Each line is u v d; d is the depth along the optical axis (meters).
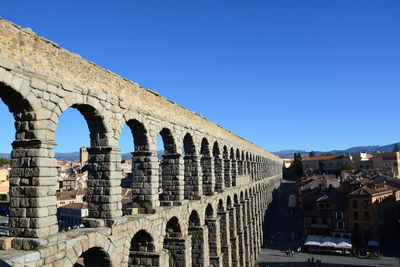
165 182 35.16
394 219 100.62
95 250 22.94
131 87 27.78
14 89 17.84
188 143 40.38
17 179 19.03
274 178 148.62
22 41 18.41
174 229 33.88
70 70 21.56
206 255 39.53
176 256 33.53
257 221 86.44
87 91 22.69
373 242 84.31
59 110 20.53
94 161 24.59
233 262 55.28
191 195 39.78
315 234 96.56
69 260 19.36
